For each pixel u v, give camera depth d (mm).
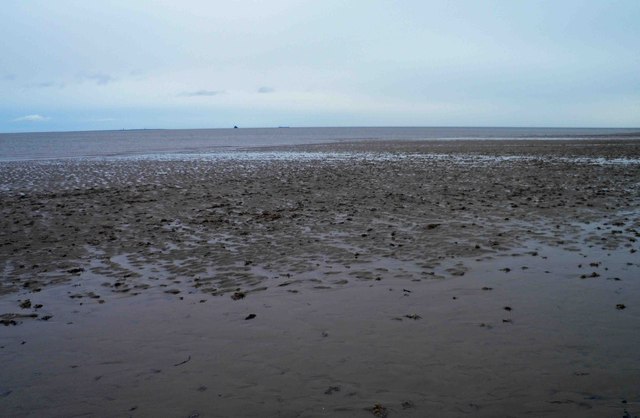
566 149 44219
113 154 48750
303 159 36812
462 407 4129
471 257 9070
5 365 5254
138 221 13570
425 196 16938
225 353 5359
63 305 7129
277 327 6035
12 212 15352
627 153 38312
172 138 113625
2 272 8938
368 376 4719
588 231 11023
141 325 6266
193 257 9656
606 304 6480
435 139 76625
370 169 27609
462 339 5500
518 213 13430
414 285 7535
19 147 69500
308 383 4629
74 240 11391
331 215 13805
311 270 8531
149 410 4285
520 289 7199
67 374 5016
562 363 4859
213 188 20469
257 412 4172
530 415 3990
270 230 11977
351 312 6461
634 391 4297
